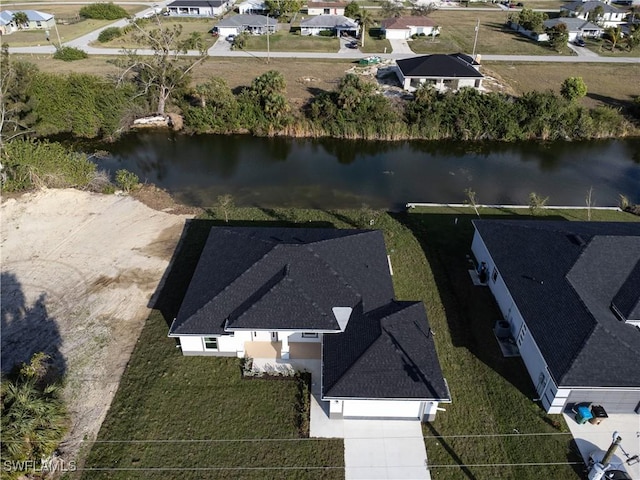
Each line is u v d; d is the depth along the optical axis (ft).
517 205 130.31
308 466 64.34
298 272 80.79
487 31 315.99
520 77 224.94
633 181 147.23
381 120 175.01
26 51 255.09
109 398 72.59
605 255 80.48
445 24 335.06
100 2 382.83
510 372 77.82
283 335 77.20
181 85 184.14
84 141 170.71
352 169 152.46
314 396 73.56
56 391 69.15
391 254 104.88
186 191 136.56
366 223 116.26
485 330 85.76
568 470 64.08
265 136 176.76
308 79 215.92
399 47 274.77
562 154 165.48
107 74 212.43
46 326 84.99
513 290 82.23
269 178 145.69
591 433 68.39
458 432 68.95
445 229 115.03
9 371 75.92
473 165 156.56
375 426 69.51
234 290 79.05
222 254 89.10
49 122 170.50
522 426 69.51
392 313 76.64
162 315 87.61
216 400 72.59
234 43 265.13
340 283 80.59
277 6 337.93
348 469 64.08
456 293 94.07
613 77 227.81
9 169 125.59
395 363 68.33
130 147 166.91
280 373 76.02
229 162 156.56
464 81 202.18
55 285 94.73
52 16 314.14
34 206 120.47
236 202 131.03
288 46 271.69
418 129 173.88
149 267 99.91
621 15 328.08
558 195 137.80
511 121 172.65
